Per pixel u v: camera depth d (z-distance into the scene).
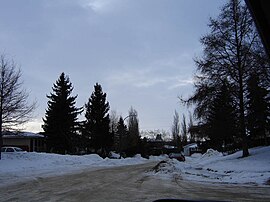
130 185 16.47
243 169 22.97
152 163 42.44
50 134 56.78
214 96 29.39
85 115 65.44
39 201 11.59
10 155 32.28
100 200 11.76
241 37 28.11
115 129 78.56
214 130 32.94
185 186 15.95
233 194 13.04
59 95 58.19
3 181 18.33
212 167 27.22
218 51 28.94
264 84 27.62
